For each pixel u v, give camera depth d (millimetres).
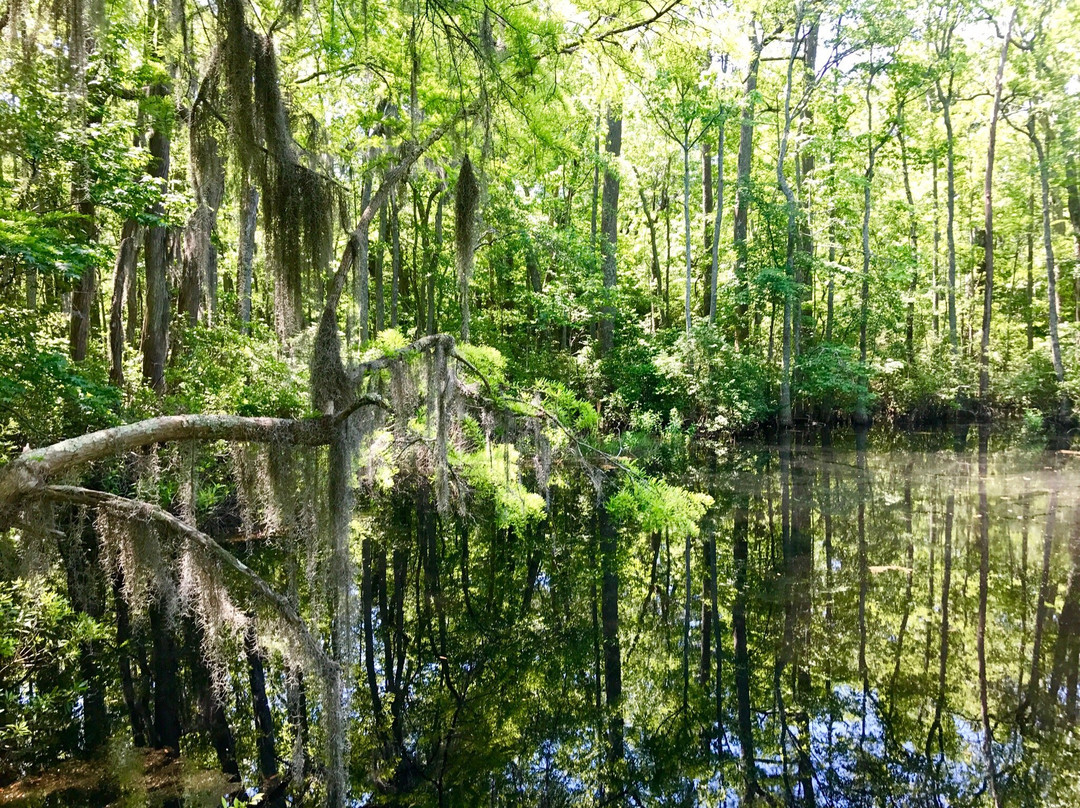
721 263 23719
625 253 27734
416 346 5090
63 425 7168
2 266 6633
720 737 5047
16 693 5230
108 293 16125
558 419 6254
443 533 10055
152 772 4375
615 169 19109
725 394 18766
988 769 4629
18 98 5668
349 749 4645
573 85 7594
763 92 22125
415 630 6969
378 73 6816
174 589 3676
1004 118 21875
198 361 8992
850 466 15055
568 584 8188
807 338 24062
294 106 4637
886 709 5402
